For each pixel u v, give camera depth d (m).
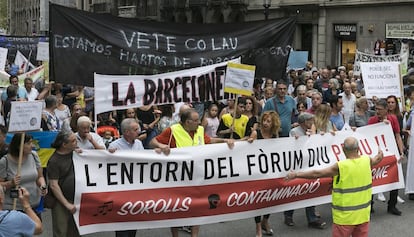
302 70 18.97
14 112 5.66
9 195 5.81
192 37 8.68
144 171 6.43
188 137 6.85
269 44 9.08
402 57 16.39
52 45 7.64
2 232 3.71
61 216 5.97
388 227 7.84
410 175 9.17
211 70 8.22
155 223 6.56
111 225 6.31
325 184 7.69
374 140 8.31
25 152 5.98
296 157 7.44
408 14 25.41
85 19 7.83
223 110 10.29
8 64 20.06
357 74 16.33
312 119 7.75
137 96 7.72
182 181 6.64
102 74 7.92
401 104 10.73
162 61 8.41
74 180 6.01
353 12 27.78
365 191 6.02
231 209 6.98
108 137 9.41
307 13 29.89
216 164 6.84
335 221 6.04
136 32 8.23
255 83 13.98
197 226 6.88
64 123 8.38
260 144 7.18
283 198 7.39
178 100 8.03
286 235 7.51
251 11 33.06
